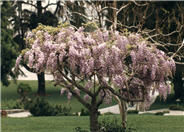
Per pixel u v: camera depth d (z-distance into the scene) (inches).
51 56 465.1
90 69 464.1
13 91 1585.9
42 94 1498.5
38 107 968.9
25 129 735.7
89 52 467.5
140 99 529.7
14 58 1270.9
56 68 483.5
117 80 484.4
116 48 470.0
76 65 479.5
